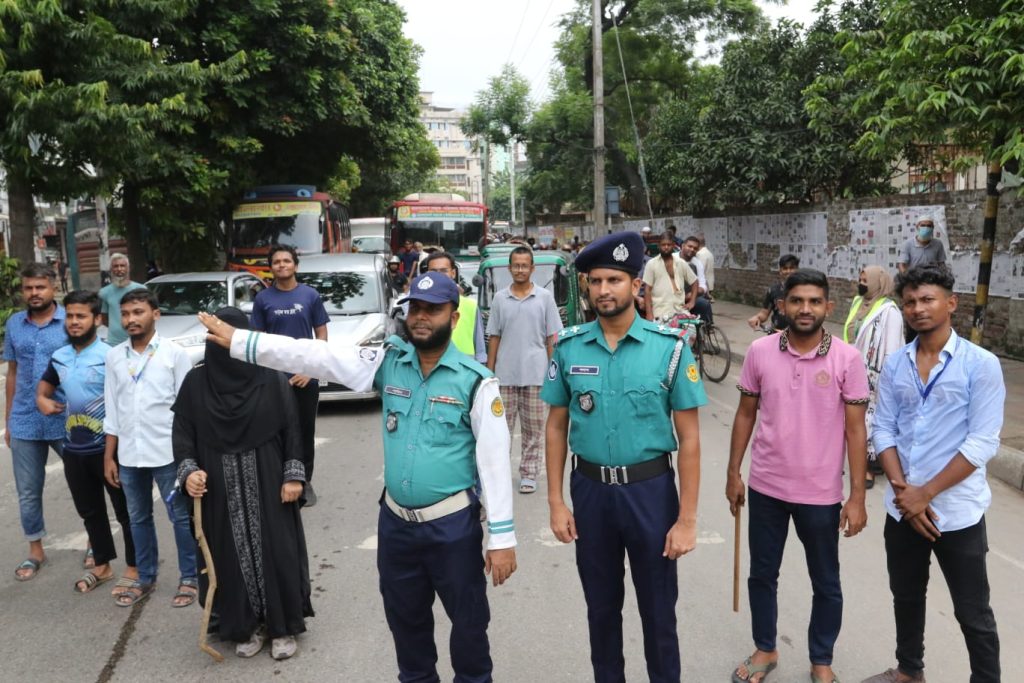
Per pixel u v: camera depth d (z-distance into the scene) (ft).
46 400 15.08
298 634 13.19
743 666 11.66
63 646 13.05
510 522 9.68
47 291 15.56
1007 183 33.68
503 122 101.14
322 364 9.82
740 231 60.59
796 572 15.37
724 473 21.68
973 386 9.96
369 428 27.66
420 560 9.90
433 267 19.79
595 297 9.62
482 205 73.82
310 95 57.62
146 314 13.84
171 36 49.44
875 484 20.57
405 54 75.61
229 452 12.18
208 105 52.80
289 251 20.24
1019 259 33.47
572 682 11.71
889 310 19.80
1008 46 22.22
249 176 58.34
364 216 146.20
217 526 12.22
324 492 20.75
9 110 36.37
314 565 16.10
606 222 84.02
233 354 9.88
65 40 37.86
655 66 92.79
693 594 14.46
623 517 9.78
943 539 10.18
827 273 49.16
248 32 53.57
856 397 10.91
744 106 55.52
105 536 15.44
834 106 49.85
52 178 39.40
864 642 12.67
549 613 13.87
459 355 9.88
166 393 14.11
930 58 23.56
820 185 55.16
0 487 22.16
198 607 14.37
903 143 26.23
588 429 9.86
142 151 42.83
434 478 9.65
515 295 20.30
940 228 38.24
